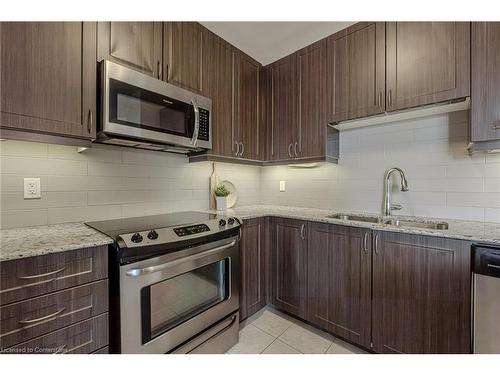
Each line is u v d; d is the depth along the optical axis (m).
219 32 2.19
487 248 1.19
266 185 2.86
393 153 2.01
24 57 1.09
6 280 0.87
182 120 1.68
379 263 1.55
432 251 1.36
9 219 1.32
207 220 1.65
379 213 2.08
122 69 1.36
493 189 1.62
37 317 0.93
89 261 1.06
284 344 1.75
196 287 1.49
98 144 1.62
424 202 1.87
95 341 1.07
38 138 1.16
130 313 1.15
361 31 1.84
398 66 1.66
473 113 1.40
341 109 1.95
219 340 1.61
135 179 1.83
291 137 2.28
